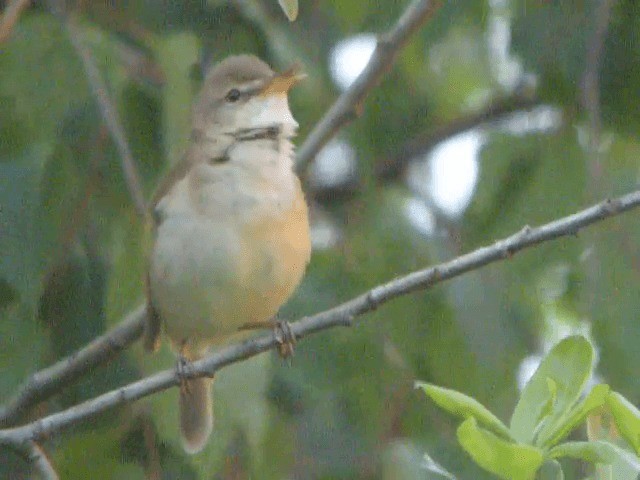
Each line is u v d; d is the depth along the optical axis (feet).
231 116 31.14
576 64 36.42
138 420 34.22
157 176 32.40
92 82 30.78
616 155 37.81
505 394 35.60
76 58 31.73
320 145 31.55
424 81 40.50
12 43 31.81
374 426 36.22
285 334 28.48
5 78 31.71
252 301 30.66
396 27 31.19
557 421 21.18
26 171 30.76
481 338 35.86
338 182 40.50
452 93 42.29
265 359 31.96
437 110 41.88
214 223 30.01
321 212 38.81
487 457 20.49
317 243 37.37
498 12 38.78
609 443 20.80
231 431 31.42
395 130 40.45
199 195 30.25
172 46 31.40
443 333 36.11
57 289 32.91
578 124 37.29
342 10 37.78
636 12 36.29
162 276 30.55
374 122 39.68
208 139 31.12
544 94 37.60
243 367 31.65
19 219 30.58
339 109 31.48
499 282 36.94
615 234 35.94
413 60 39.01
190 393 31.55
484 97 43.34
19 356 31.37
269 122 31.22
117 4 34.99
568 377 21.53
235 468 33.53
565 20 36.55
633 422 20.48
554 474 21.67
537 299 37.24
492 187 37.45
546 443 21.03
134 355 34.35
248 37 35.83
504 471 20.51
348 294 35.68
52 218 31.17
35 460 27.20
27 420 34.30
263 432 31.60
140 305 32.30
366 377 36.04
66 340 33.37
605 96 36.83
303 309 34.94
